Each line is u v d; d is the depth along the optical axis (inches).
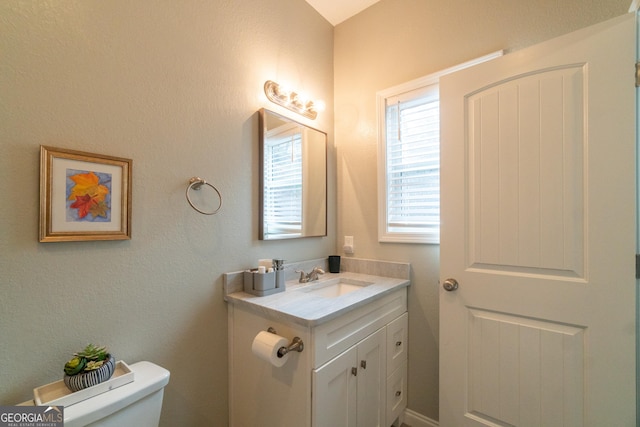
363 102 76.2
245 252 57.2
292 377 42.9
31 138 33.6
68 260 36.4
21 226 33.1
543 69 45.0
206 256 51.0
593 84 41.3
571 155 42.9
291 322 42.4
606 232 40.5
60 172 35.5
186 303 48.2
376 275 71.7
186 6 48.4
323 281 65.9
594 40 41.2
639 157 39.1
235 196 55.6
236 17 56.2
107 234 39.2
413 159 69.3
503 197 48.7
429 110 66.7
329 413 42.9
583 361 42.4
